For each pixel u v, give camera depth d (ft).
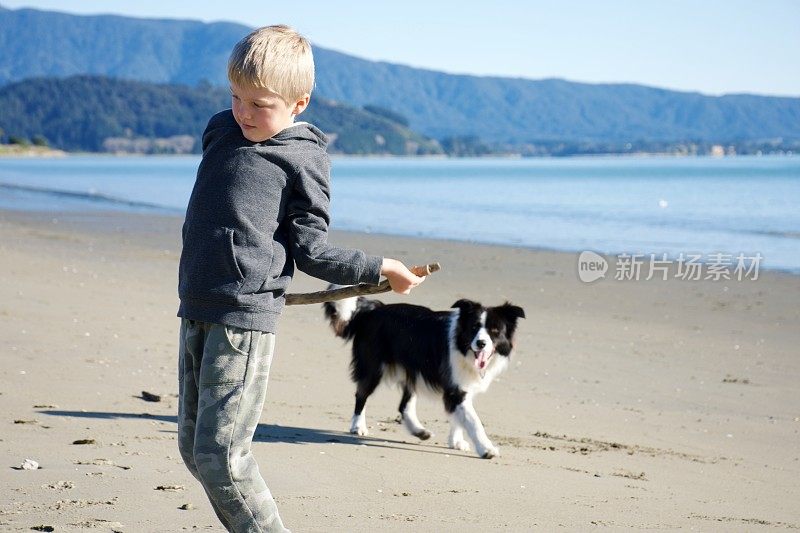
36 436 20.15
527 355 35.96
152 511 14.90
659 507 17.88
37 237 75.82
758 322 43.29
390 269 10.42
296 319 41.57
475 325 23.65
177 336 35.29
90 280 49.96
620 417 27.20
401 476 19.29
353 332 26.11
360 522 15.29
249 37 10.21
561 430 25.54
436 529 15.08
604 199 147.13
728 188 185.98
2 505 14.90
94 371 28.32
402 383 25.31
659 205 128.16
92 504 15.16
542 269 61.21
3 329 33.65
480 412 27.48
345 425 25.17
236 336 10.01
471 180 264.31
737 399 29.73
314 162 10.41
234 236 10.00
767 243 74.49
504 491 18.49
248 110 10.12
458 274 58.75
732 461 22.76
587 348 37.47
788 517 17.84
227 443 10.01
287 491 17.30
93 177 248.32
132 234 81.46
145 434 21.02
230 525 10.32
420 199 151.94
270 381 29.91
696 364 34.81
